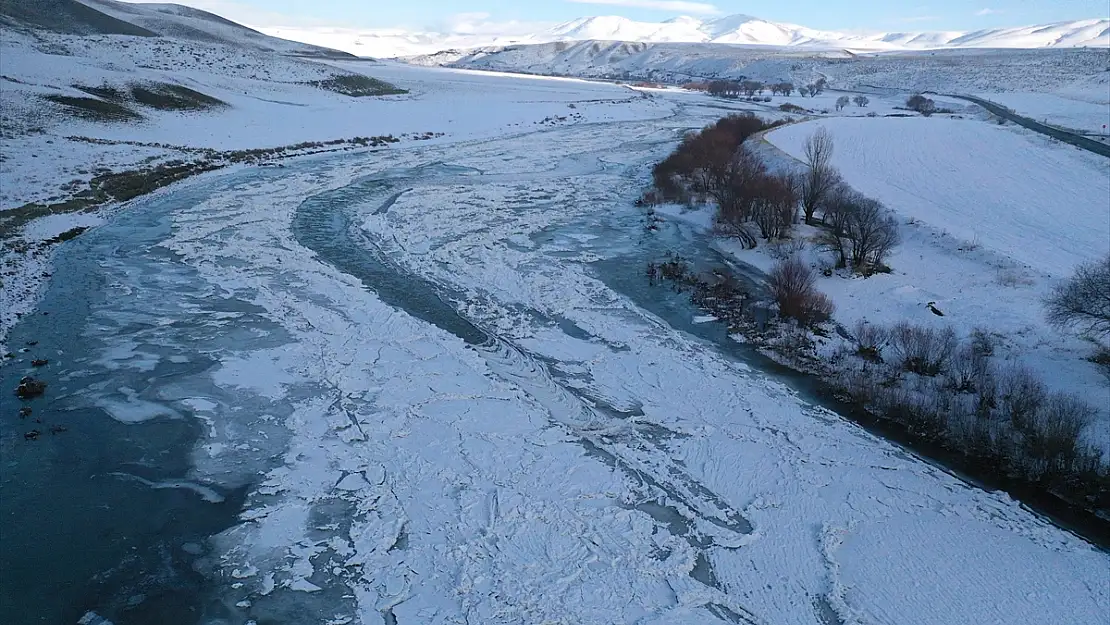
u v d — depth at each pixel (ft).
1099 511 63.05
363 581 55.72
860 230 119.34
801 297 102.78
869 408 79.71
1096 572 56.34
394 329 96.53
